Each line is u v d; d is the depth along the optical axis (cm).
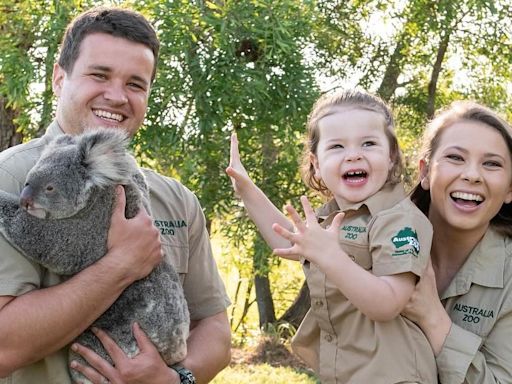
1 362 272
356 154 323
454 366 304
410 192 343
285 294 1777
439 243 339
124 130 314
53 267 281
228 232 1078
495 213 324
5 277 274
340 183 327
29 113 973
